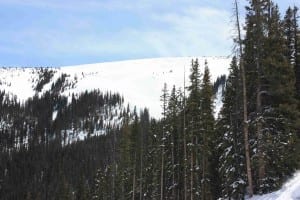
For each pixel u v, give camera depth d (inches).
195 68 1870.1
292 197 903.1
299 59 1424.7
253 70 1163.3
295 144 1115.3
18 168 7377.0
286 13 1502.2
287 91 1148.5
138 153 2623.0
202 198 1772.9
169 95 2202.3
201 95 1834.4
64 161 7199.8
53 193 6171.3
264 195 1008.9
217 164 1807.3
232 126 1360.7
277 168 1082.1
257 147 1112.8
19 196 6569.9
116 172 3225.9
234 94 1409.9
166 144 2209.6
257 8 1126.4
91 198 3927.2
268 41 1144.8
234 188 1162.6
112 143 7111.2
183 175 2084.2
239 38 1061.1
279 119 1125.7
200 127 1802.4
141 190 2516.0
